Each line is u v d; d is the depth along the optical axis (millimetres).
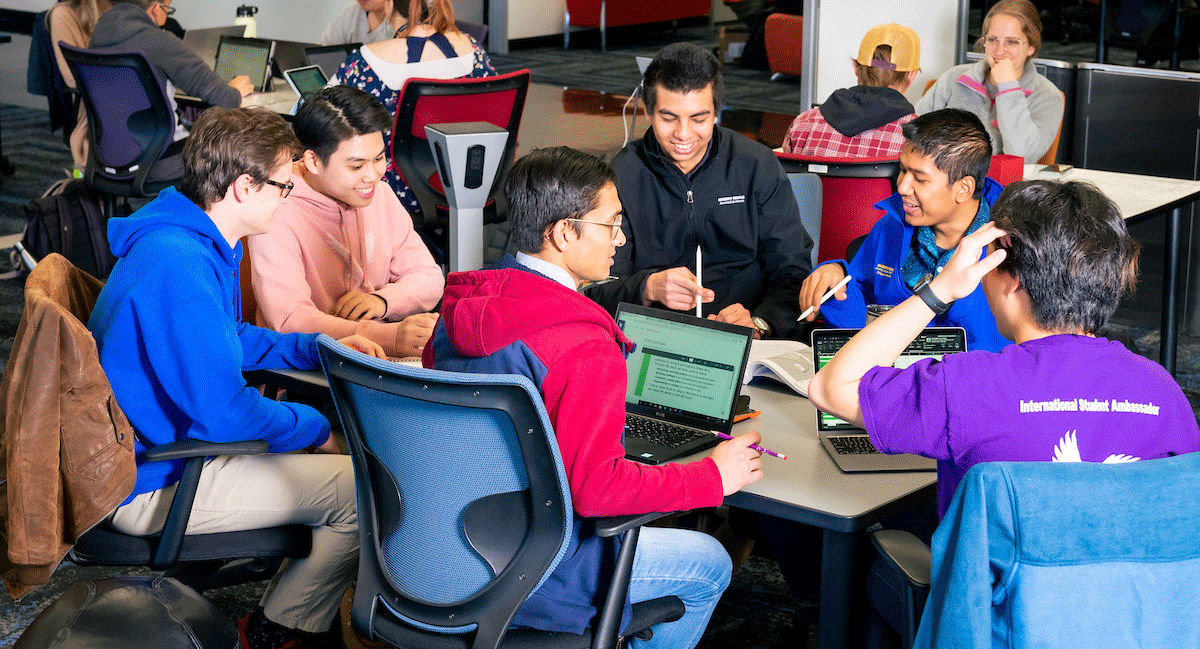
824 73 5230
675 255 2969
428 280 2898
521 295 1650
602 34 11375
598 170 1753
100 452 1829
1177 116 4277
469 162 2939
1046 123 4137
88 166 4359
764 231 2938
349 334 2529
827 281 2652
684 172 2889
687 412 2158
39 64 5371
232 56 4949
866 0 5008
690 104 2742
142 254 1976
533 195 1736
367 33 5617
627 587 1696
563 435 1607
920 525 2203
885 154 3607
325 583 2117
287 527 2078
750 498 1839
